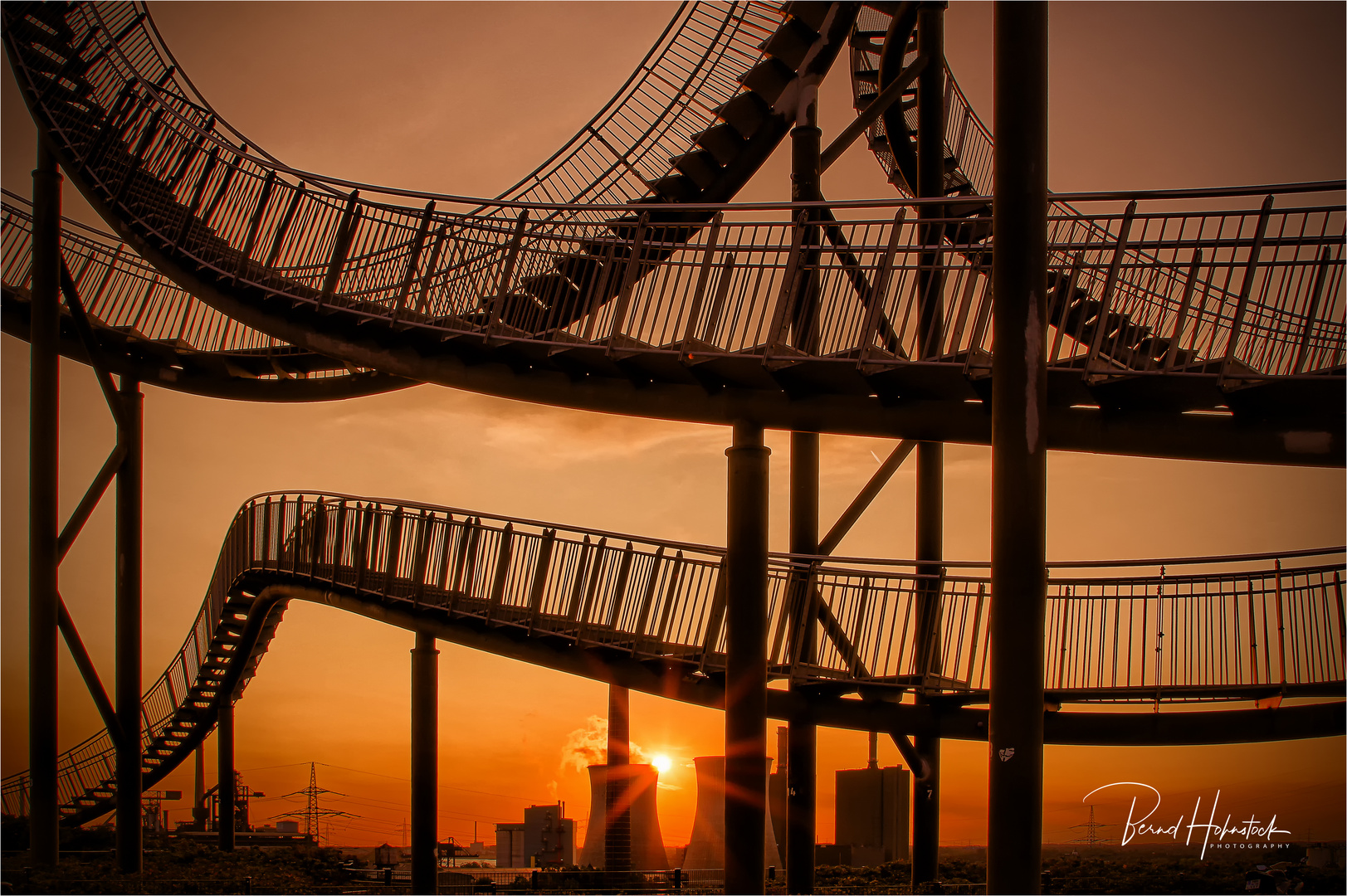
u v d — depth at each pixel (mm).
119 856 19750
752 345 11430
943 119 16922
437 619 17281
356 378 22078
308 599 20984
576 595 15289
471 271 14336
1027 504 8586
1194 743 13094
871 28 21547
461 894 18031
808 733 15844
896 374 10656
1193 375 8867
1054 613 13734
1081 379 9641
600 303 12711
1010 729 8414
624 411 13250
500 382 14055
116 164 18391
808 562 15852
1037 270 8781
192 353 21766
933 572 16766
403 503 18359
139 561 20844
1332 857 15273
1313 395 8688
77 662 19422
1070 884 14547
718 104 19000
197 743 28516
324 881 19766
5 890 16109
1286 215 8695
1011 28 8945
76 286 20188
